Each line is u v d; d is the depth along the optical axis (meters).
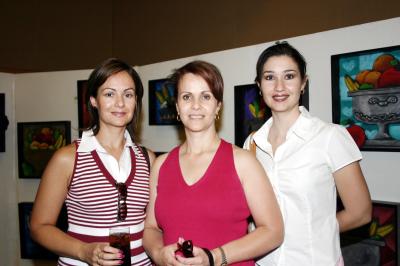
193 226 1.37
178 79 1.47
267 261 1.63
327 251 1.53
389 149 1.89
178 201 1.39
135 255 1.63
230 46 3.58
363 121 1.98
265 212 1.36
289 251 1.56
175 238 1.39
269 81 1.63
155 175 1.55
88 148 1.64
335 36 2.10
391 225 1.90
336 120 2.08
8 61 3.92
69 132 3.19
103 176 1.61
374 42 1.95
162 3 4.14
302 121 1.63
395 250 1.89
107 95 1.66
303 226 1.53
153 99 3.02
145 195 1.69
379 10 2.62
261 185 1.37
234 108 2.57
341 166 1.51
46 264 3.30
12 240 3.31
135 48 4.39
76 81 3.21
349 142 1.55
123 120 1.68
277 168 1.61
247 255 1.30
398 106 1.86
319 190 1.53
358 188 1.53
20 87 3.32
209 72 1.42
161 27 4.14
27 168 3.26
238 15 3.53
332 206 1.56
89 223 1.59
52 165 1.60
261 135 1.74
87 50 4.38
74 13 4.32
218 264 1.26
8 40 3.93
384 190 1.97
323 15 2.94
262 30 3.35
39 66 4.11
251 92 2.46
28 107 3.31
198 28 3.84
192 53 3.88
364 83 1.97
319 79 2.18
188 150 1.51
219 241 1.36
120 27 4.50
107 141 1.73
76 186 1.60
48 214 1.59
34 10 4.09
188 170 1.45
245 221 1.44
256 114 2.43
